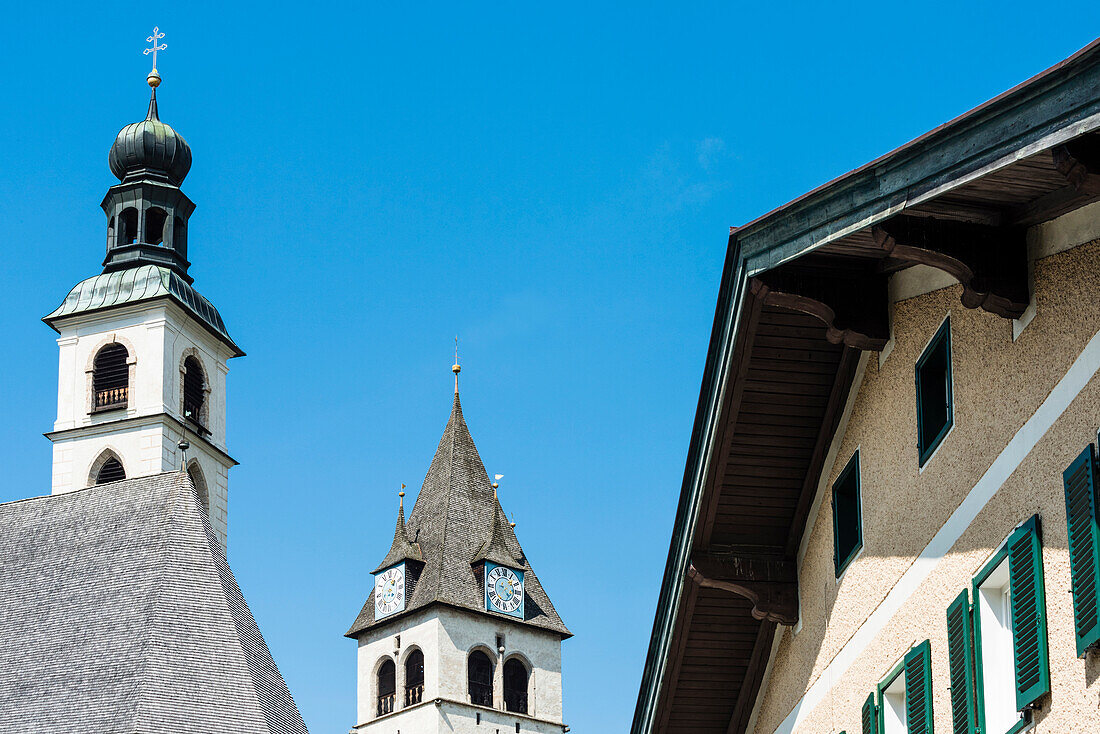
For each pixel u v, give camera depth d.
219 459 80.62
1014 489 14.49
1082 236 13.61
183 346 79.75
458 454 116.62
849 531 18.70
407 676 106.44
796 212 15.62
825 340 18.22
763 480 19.53
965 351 15.67
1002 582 14.91
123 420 76.44
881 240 14.54
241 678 44.97
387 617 107.94
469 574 109.00
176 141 83.50
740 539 20.14
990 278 14.48
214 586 48.16
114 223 81.94
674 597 20.78
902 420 17.11
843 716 18.36
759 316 17.56
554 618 111.25
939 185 13.30
